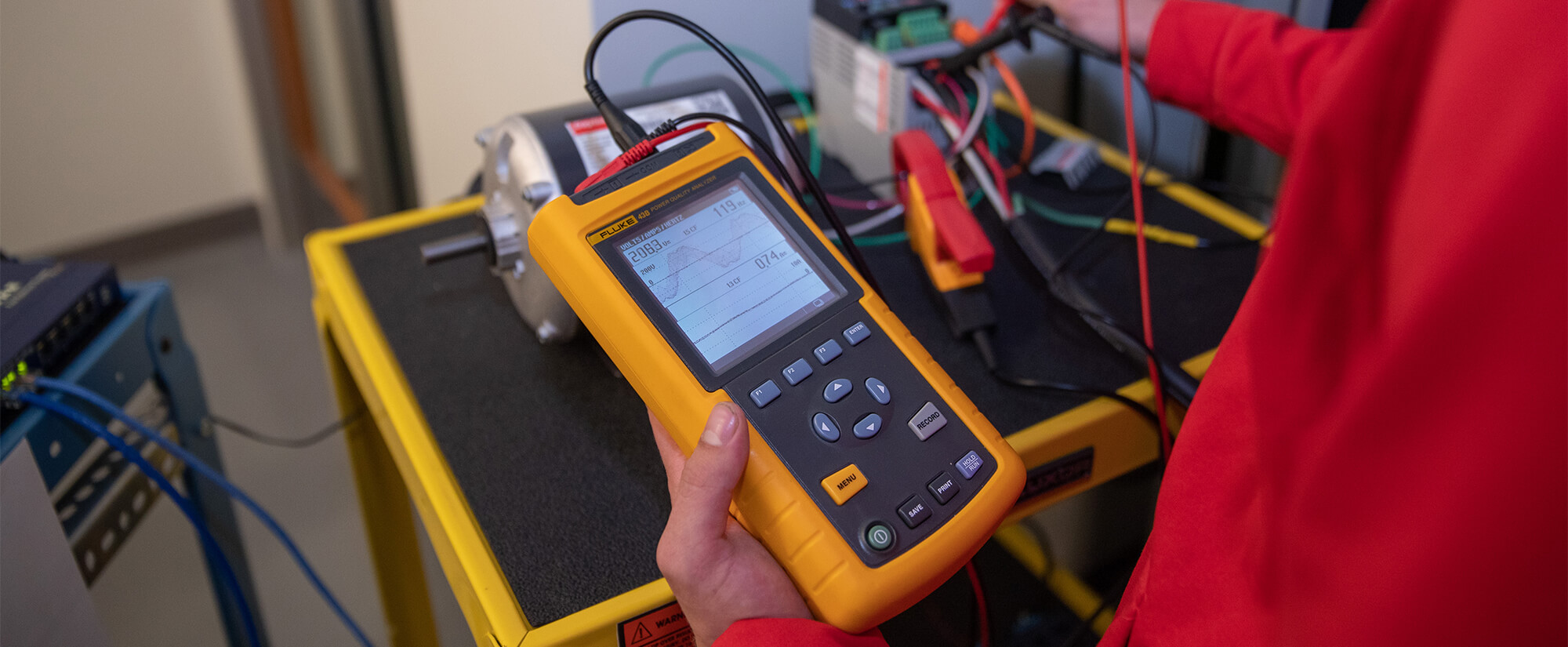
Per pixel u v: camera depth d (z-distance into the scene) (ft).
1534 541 0.82
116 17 6.62
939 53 2.65
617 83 3.19
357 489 2.86
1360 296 1.02
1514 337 0.82
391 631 3.12
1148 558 1.52
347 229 2.68
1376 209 1.00
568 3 3.09
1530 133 0.81
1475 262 0.83
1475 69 0.87
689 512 1.34
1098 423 1.96
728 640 1.31
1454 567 0.87
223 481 2.68
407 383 2.12
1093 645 2.87
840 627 1.41
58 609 2.20
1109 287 2.38
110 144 7.00
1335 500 0.98
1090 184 2.89
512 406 2.06
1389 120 0.98
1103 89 3.75
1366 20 1.08
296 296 6.92
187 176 7.45
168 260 7.32
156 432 2.53
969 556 1.50
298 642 4.30
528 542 1.72
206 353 6.28
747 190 1.77
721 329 1.61
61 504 2.39
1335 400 1.03
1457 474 0.86
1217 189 3.00
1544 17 0.82
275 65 7.09
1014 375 2.08
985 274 2.44
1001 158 3.03
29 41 6.39
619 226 1.63
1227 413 1.26
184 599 4.52
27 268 2.56
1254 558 1.21
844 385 1.58
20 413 2.22
